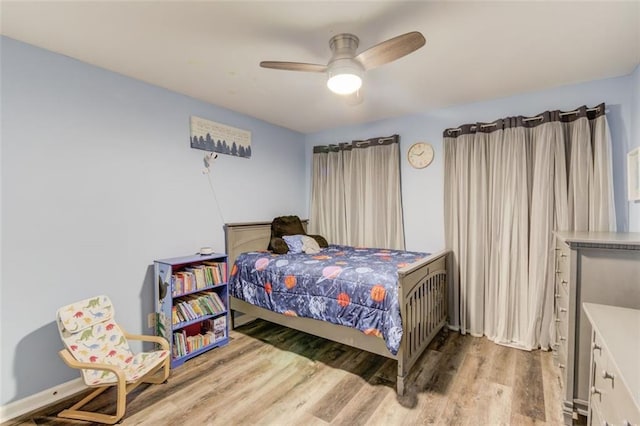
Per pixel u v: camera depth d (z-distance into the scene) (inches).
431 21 69.1
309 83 104.9
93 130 90.7
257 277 114.5
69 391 83.8
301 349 109.3
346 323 88.9
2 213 74.9
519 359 99.6
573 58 86.0
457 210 124.1
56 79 83.6
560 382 84.7
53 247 82.8
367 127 152.6
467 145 121.0
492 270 115.7
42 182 81.0
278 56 86.1
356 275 91.3
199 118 120.1
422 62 88.6
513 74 96.7
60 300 83.9
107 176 93.9
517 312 110.7
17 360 76.6
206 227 123.3
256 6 64.2
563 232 88.8
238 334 123.7
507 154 112.4
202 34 75.1
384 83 103.9
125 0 62.1
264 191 150.4
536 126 108.7
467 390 82.7
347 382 87.6
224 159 130.4
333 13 66.5
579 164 99.7
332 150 162.1
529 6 63.7
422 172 136.2
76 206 87.2
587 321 65.0
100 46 80.6
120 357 83.9
